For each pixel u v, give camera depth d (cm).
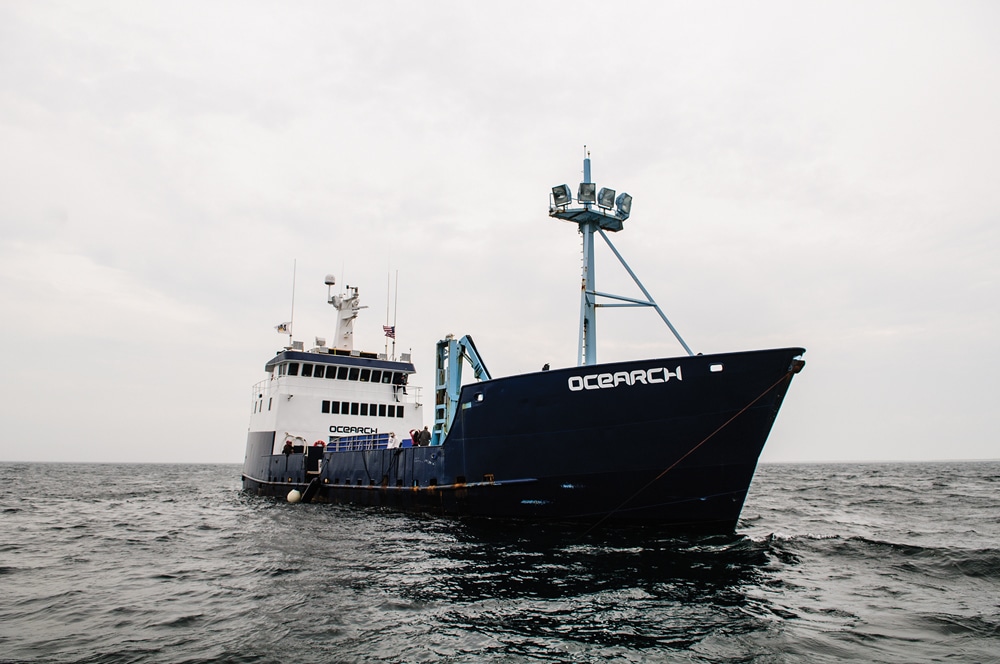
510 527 1925
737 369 1683
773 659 797
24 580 1369
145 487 5991
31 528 2397
